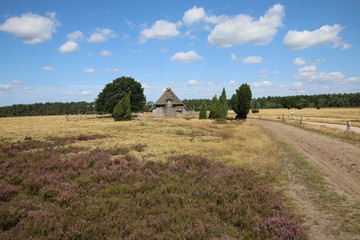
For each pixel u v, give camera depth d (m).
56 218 6.50
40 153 14.59
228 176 10.62
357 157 14.69
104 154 14.70
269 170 11.89
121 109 47.81
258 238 5.75
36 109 155.50
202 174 10.98
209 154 15.70
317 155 15.65
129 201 7.84
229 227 6.45
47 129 30.30
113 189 8.76
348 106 162.00
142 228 6.13
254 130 31.73
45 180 9.53
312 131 31.56
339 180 10.23
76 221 6.34
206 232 5.94
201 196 8.32
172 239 5.64
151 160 13.52
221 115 59.50
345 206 7.53
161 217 6.74
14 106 154.50
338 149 17.62
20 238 5.45
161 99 70.88
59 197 7.98
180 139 23.03
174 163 12.96
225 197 8.16
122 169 11.54
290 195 8.60
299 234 5.63
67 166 11.84
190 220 6.60
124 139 22.44
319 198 8.26
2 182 8.92
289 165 13.08
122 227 6.23
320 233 5.93
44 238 5.45
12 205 7.25
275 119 62.75
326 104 170.50
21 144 18.12
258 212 7.22
